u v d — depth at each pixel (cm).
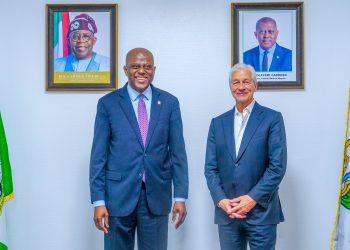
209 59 254
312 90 253
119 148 203
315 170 253
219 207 208
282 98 253
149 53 208
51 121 254
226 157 206
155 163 203
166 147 209
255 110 209
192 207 253
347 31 254
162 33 254
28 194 254
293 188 253
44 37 254
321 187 253
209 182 210
